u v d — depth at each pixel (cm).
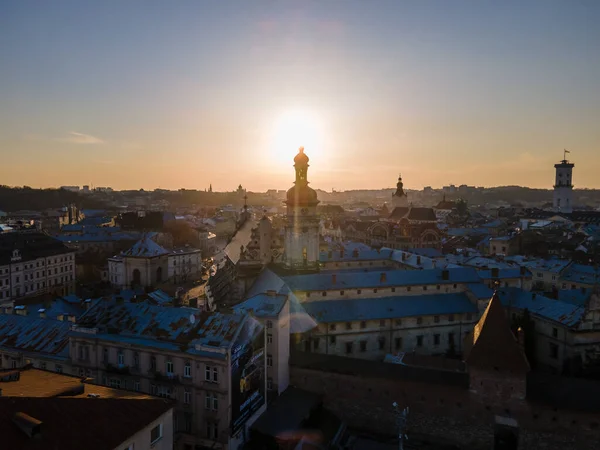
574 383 7306
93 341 7650
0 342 8525
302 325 9881
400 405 7919
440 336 10962
